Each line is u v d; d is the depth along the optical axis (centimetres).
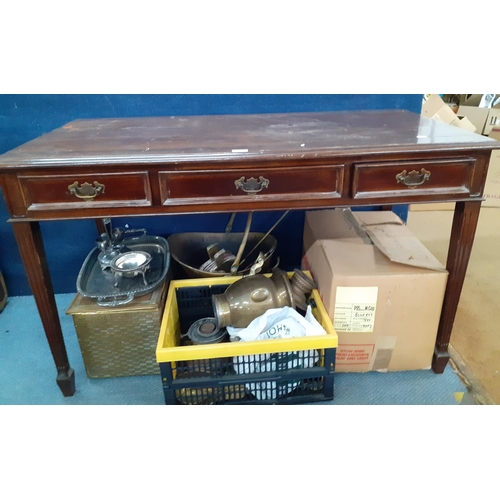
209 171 108
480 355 152
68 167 104
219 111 166
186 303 157
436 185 114
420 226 262
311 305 145
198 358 121
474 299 184
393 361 144
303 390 134
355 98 169
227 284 154
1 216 177
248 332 130
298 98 167
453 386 139
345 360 143
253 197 111
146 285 141
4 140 163
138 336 141
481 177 114
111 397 139
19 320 177
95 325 137
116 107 163
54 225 178
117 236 165
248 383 128
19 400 138
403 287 130
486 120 307
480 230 252
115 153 108
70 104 160
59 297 190
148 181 108
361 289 130
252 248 181
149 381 146
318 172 110
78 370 151
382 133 124
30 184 106
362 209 190
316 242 149
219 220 185
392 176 112
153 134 130
